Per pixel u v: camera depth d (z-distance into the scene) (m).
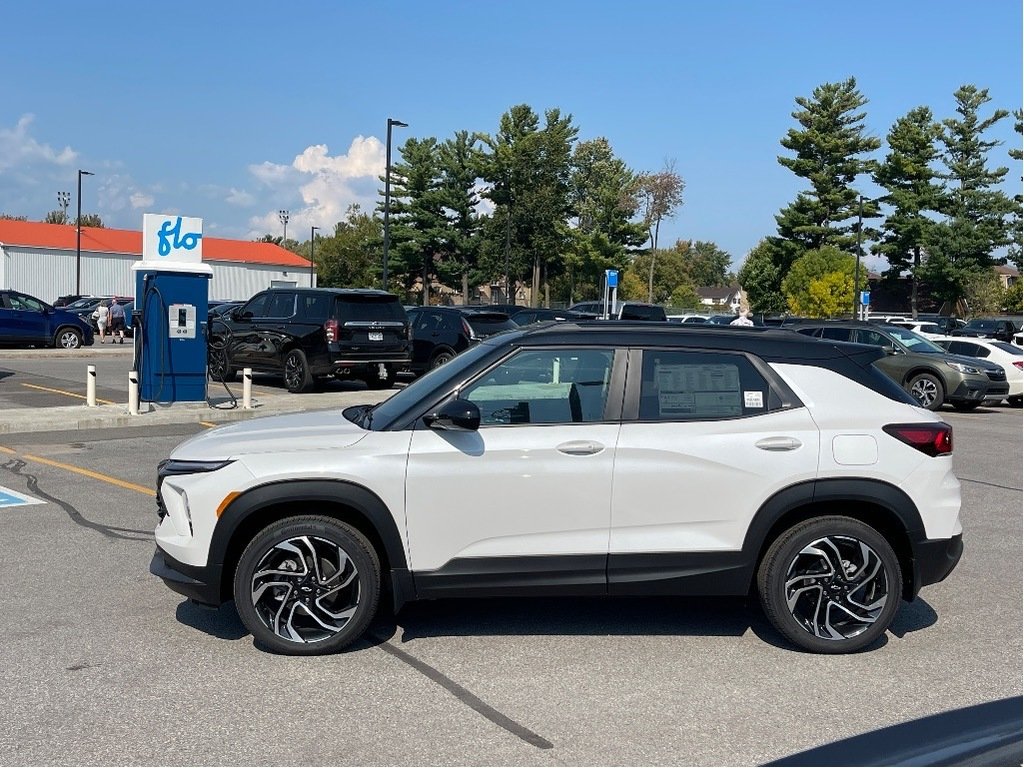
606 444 5.06
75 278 64.06
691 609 5.94
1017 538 7.89
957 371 18.16
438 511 5.02
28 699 4.45
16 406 15.90
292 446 5.11
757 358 5.27
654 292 98.19
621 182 70.00
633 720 4.29
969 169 67.62
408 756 3.91
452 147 73.81
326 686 4.65
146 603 5.92
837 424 5.15
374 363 18.16
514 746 4.01
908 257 70.50
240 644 5.23
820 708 4.43
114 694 4.52
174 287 15.22
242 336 19.41
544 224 74.00
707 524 5.09
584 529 5.07
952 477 5.28
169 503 5.15
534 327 5.52
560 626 5.59
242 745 4.00
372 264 84.19
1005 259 69.00
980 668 4.98
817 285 62.47
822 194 68.44
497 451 5.04
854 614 5.14
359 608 5.06
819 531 5.11
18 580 6.36
